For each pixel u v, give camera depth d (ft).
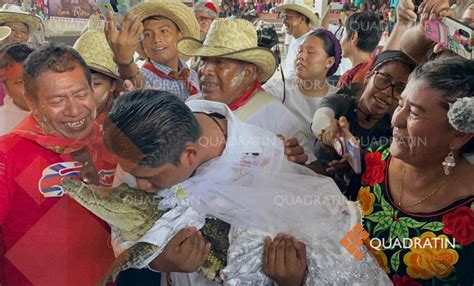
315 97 4.67
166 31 4.60
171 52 4.58
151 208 2.35
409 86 2.93
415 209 3.08
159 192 2.40
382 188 3.31
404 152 2.97
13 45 2.13
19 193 2.03
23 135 2.01
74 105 1.98
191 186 2.45
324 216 2.68
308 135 4.34
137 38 3.27
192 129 2.24
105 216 2.16
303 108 4.64
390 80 3.76
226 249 2.57
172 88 4.50
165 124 2.12
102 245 2.23
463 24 3.38
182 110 2.23
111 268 2.20
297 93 4.72
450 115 2.58
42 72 1.95
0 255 2.10
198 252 2.47
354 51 4.82
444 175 2.97
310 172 3.01
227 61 4.16
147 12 4.55
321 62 4.65
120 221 2.22
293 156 3.50
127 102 2.17
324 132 3.91
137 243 2.31
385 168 3.35
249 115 4.19
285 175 2.77
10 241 2.07
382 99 3.79
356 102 4.03
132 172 2.19
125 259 2.26
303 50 4.67
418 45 3.82
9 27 2.78
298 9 5.45
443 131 2.78
